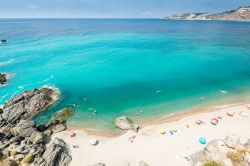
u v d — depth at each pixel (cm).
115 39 12281
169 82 5225
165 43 10588
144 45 10062
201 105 4038
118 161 2717
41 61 7250
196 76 5603
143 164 2594
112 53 8294
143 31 17375
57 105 4175
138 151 2877
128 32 16550
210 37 12838
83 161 2720
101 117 3747
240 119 3503
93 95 4584
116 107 4075
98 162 2705
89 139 3150
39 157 2656
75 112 3909
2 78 5456
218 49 8844
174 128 3288
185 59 7269
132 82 5275
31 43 10931
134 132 3275
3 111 3794
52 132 3309
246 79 5312
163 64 6725
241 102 4103
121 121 3472
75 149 2933
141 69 6275
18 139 3006
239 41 11081
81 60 7306
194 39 11975
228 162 2459
